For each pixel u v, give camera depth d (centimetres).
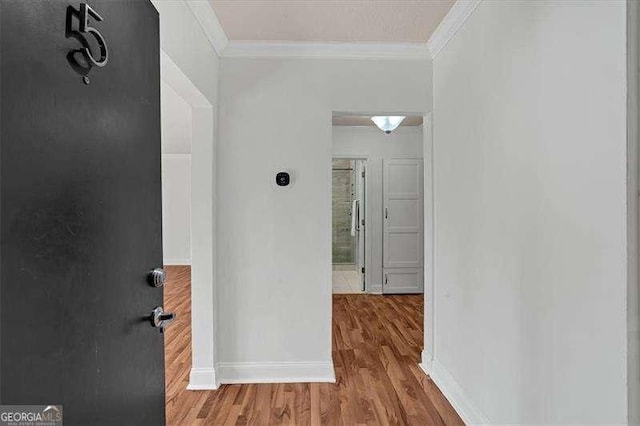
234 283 285
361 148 544
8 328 66
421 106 290
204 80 246
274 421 225
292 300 287
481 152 205
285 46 281
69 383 82
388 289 550
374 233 553
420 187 546
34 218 73
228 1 224
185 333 388
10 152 67
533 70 156
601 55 118
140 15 120
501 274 182
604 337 118
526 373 161
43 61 75
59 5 80
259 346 285
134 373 113
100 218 96
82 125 88
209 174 271
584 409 127
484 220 201
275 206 286
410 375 288
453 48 247
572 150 132
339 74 288
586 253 126
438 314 272
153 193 129
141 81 120
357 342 361
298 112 287
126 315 109
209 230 271
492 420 191
